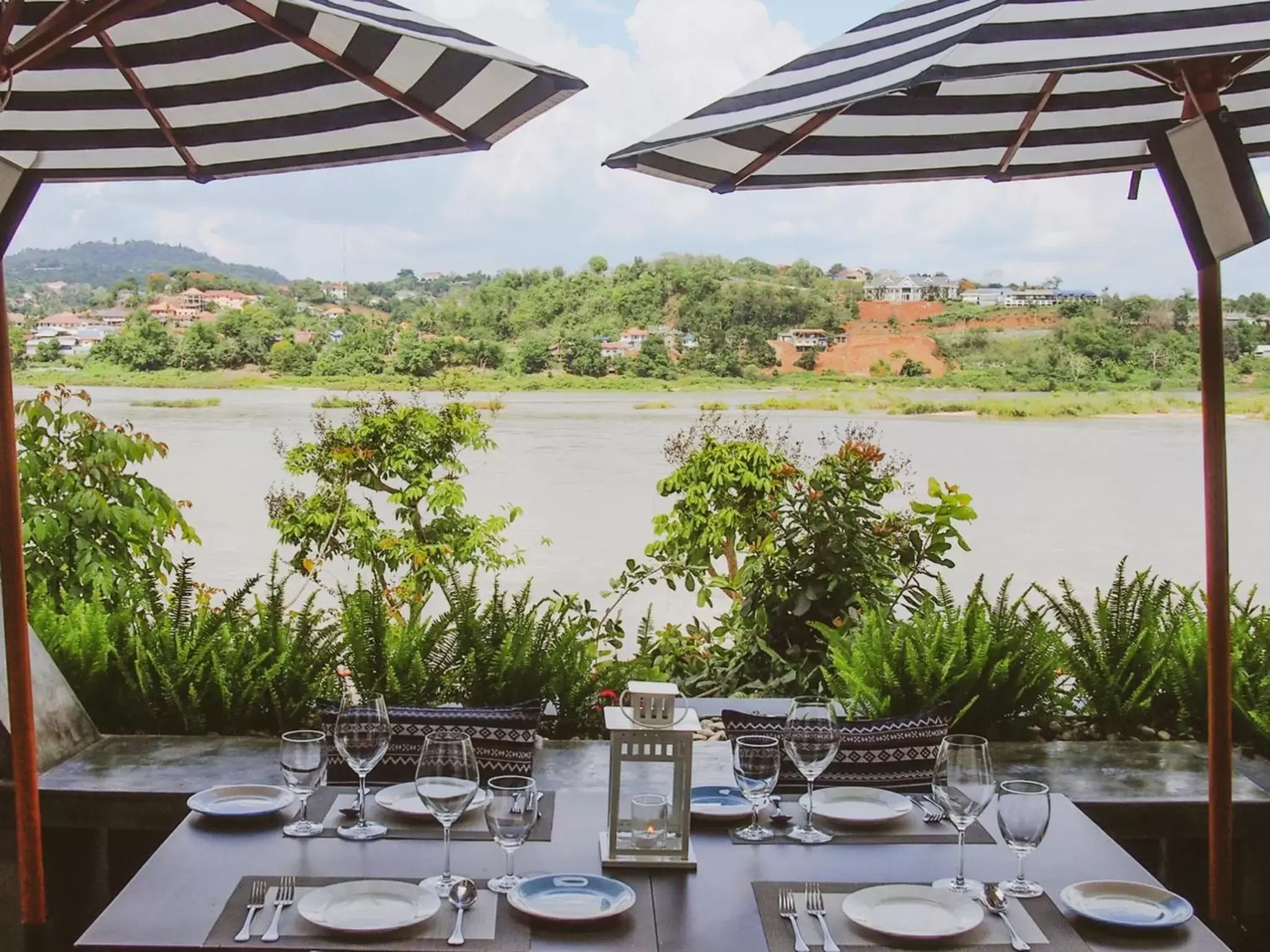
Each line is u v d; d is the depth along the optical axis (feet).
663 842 8.08
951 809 7.72
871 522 16.30
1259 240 8.64
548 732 12.50
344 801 9.20
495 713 10.12
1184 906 7.42
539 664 12.44
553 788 10.16
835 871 8.04
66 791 10.41
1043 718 12.76
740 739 8.45
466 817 8.97
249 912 7.27
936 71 6.75
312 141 10.94
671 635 17.03
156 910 7.30
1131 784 10.93
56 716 11.50
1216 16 6.91
